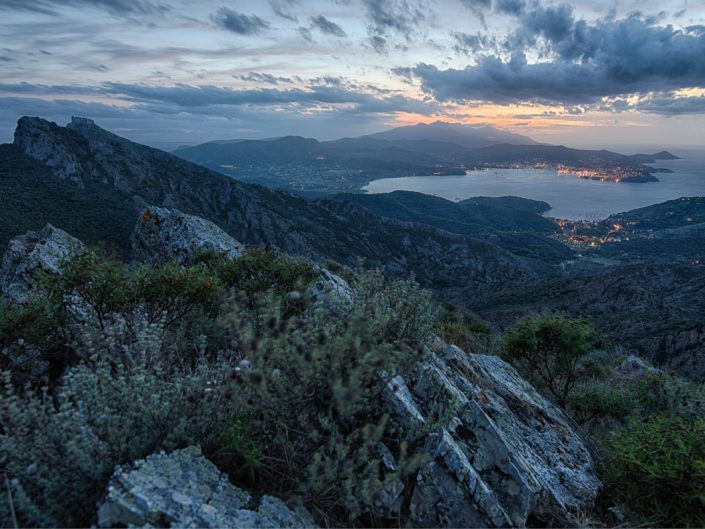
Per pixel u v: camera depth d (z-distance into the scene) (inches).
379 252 7844.5
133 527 80.2
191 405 110.5
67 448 90.0
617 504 163.8
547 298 3730.3
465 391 200.2
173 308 222.2
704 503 137.6
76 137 5777.6
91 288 199.9
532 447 196.1
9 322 180.5
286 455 107.7
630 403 273.9
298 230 6948.8
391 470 112.3
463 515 110.8
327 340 115.6
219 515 89.4
